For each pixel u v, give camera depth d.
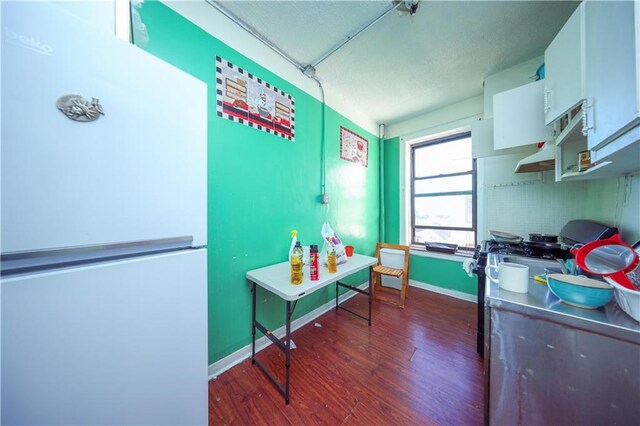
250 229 1.65
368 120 3.01
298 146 2.01
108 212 0.61
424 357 1.59
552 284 0.77
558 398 0.68
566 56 0.97
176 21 1.25
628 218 1.17
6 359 0.48
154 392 0.71
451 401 1.22
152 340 0.71
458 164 2.82
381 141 3.26
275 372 1.45
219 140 1.45
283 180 1.89
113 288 0.62
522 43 1.71
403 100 2.57
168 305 0.75
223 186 1.48
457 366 1.50
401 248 2.72
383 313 2.29
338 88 2.33
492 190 2.29
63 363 0.55
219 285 1.47
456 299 2.62
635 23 0.50
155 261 0.71
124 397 0.65
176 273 0.76
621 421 0.60
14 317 0.49
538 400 0.71
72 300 0.56
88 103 0.57
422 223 3.13
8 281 0.48
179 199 0.78
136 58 0.66
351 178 2.70
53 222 0.53
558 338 0.68
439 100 2.58
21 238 0.49
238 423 1.10
